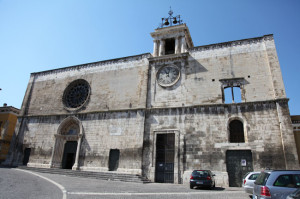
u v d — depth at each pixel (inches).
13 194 481.7
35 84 1565.0
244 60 1051.9
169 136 1055.6
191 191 670.5
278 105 909.8
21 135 1416.1
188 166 962.7
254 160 872.9
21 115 1473.9
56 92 1457.9
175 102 1103.6
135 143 1091.9
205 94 1058.7
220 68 1079.6
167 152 1031.6
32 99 1515.7
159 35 1337.4
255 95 975.0
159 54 1275.8
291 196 292.4
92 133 1219.2
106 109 1247.5
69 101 1402.6
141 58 1278.3
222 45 1119.6
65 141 1314.0
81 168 1162.6
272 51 1009.5
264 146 879.7
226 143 935.7
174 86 1136.8
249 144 902.4
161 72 1199.6
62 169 1149.7
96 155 1160.8
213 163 926.4
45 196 483.2
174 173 967.0
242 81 1017.5
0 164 1406.3
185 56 1162.6
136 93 1207.6
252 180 578.9
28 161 1331.2
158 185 840.3
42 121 1392.7
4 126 1545.3
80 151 1203.9
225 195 594.2
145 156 1058.1
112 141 1153.4
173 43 1395.2
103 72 1358.3
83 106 1320.1
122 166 1076.5
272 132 888.9
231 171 899.4
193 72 1123.3
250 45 1067.9
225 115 981.2
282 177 375.6
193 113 1040.2
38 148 1328.7
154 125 1095.0
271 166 847.1
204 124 1000.9
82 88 1401.3
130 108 1180.5
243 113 956.6
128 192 604.1
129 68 1290.6
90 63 1424.7
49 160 1267.2
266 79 981.8
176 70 1168.2
